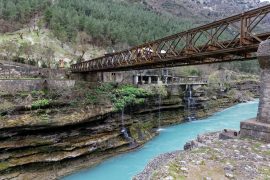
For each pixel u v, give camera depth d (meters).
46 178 21.89
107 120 30.02
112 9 100.94
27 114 24.19
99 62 31.77
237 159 10.30
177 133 34.88
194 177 8.73
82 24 74.31
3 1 75.25
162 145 29.75
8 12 70.81
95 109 28.88
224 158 10.41
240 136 13.57
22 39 59.12
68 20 72.31
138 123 34.28
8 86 26.42
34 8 78.44
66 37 66.56
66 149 24.50
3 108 23.25
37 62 48.88
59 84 30.66
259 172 9.19
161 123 39.16
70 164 24.20
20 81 27.48
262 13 13.20
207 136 17.16
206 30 16.83
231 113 50.59
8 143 22.30
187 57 18.19
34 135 23.92
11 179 20.88
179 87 45.56
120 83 38.00
